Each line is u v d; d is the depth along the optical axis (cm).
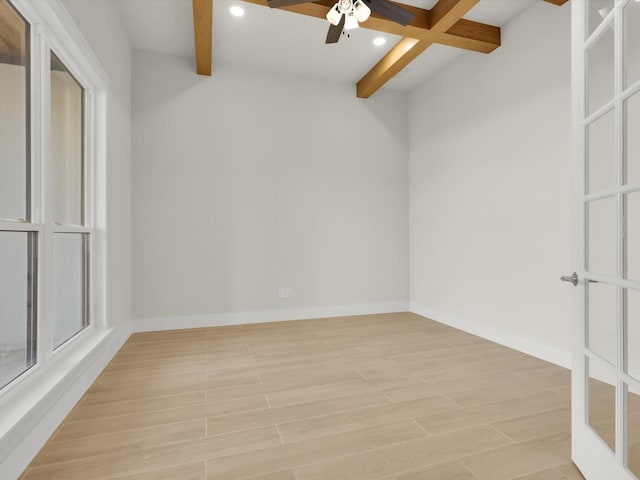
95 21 240
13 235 153
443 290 406
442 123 409
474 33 320
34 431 150
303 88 425
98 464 146
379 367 262
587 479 137
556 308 275
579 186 146
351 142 445
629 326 119
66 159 216
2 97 148
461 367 263
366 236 451
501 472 143
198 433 171
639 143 119
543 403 204
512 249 315
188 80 382
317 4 278
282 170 415
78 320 232
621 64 123
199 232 383
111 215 276
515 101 313
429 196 431
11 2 156
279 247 413
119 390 218
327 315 432
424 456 154
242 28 332
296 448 159
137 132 364
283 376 244
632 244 120
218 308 389
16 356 155
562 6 271
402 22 242
